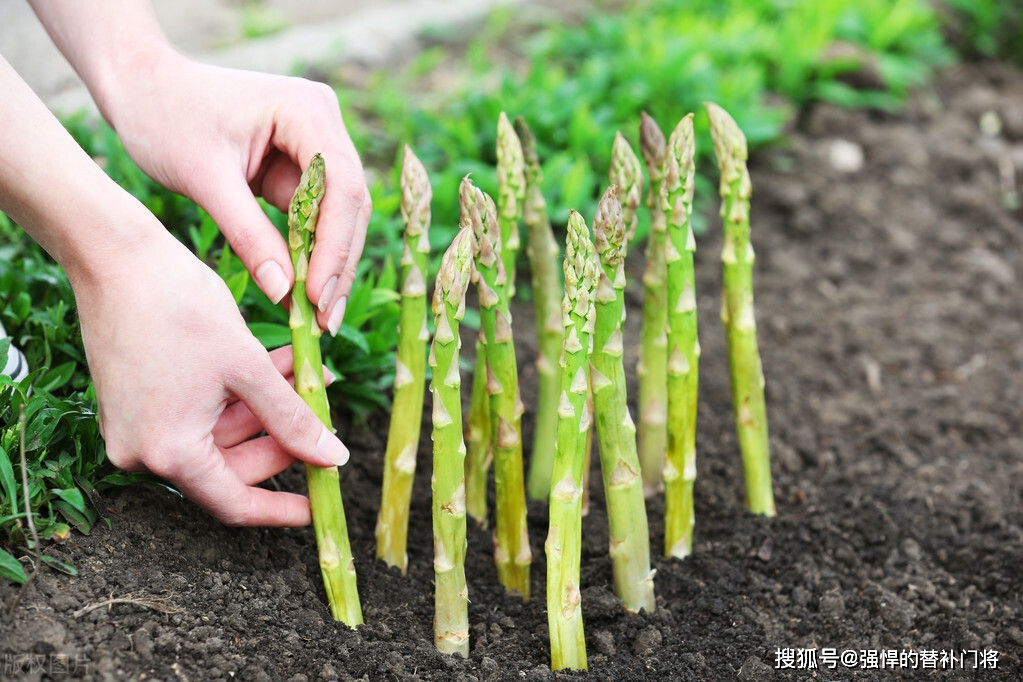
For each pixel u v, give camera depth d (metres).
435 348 1.56
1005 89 4.46
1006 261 3.46
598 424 1.69
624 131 3.40
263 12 4.60
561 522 1.60
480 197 1.64
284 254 1.65
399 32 4.34
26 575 1.48
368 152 3.38
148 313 1.39
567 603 1.64
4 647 1.39
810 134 4.04
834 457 2.53
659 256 1.97
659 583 1.94
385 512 1.89
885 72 4.13
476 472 2.07
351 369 2.26
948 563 2.13
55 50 3.50
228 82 1.78
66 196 1.35
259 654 1.55
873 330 3.09
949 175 3.86
